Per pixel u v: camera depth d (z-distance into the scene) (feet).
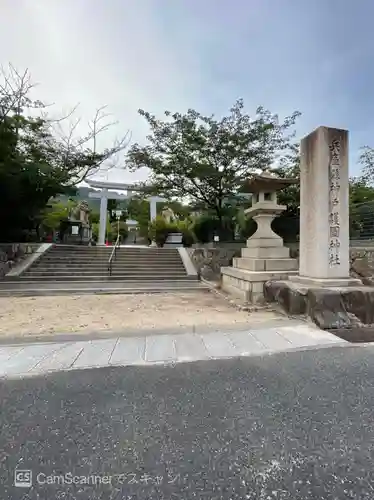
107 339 13.14
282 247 24.18
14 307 20.36
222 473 5.32
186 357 11.11
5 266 30.89
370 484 5.10
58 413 7.23
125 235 95.61
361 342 12.94
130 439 6.25
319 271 18.21
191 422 6.87
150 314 18.42
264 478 5.21
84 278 31.01
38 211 39.96
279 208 24.59
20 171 33.32
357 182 47.42
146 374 9.57
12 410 7.36
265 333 14.12
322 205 18.37
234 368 10.09
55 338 13.17
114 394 8.21
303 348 12.17
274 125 35.14
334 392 8.34
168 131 35.14
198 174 34.22
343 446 6.07
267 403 7.73
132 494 4.84
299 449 5.98
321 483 5.12
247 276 21.99
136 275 33.22
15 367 10.06
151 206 76.54
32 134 37.22
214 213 41.63
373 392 8.35
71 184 40.73
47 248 36.55
